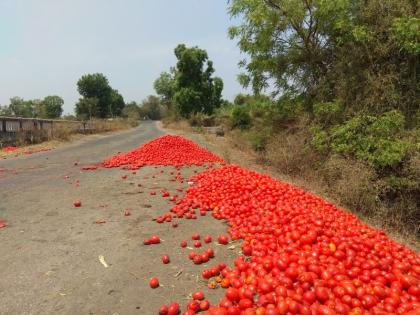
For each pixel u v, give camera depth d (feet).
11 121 66.23
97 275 14.79
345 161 34.01
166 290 13.66
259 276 13.44
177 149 51.21
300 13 42.91
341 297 12.01
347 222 19.79
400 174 32.24
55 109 238.89
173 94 176.76
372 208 31.76
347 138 34.86
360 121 34.45
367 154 32.91
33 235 19.21
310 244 16.01
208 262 15.92
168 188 30.17
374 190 31.86
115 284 14.08
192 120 145.69
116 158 46.80
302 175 40.01
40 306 12.62
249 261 15.85
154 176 35.29
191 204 24.39
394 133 32.81
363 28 35.40
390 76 34.30
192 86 158.30
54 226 20.65
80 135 97.25
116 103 275.18
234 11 46.96
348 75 37.76
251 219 19.77
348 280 12.84
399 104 34.50
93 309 12.45
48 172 38.22
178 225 20.76
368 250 15.64
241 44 48.75
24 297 13.17
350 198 31.89
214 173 32.50
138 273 14.97
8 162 46.29
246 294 12.09
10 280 14.38
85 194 28.09
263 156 49.29
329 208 22.70
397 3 34.55
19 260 16.12
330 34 42.65
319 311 10.93
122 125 159.12
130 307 12.58
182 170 38.91
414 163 30.32
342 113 37.68
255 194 24.30
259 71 49.65
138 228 20.33
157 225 20.84
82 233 19.53
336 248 15.53
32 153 57.36
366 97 35.70
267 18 43.98
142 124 237.45
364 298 11.76
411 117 34.09
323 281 12.91
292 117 47.39
